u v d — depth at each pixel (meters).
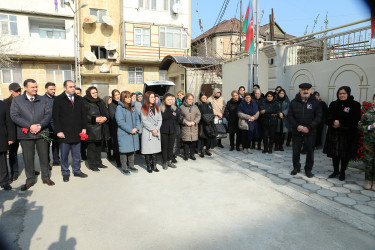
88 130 5.53
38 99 4.74
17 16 17.22
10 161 5.19
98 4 19.92
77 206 3.88
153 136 5.45
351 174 5.19
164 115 5.69
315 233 3.08
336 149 4.71
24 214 3.63
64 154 5.03
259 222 3.35
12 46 16.86
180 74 15.15
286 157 6.62
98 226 3.29
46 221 3.42
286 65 8.74
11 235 3.08
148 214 3.60
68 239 3.00
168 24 21.38
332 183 4.68
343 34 6.73
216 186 4.64
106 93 20.67
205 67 14.24
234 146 8.15
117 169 5.86
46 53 18.02
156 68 21.78
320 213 3.58
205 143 7.07
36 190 4.55
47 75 18.83
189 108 6.32
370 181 4.34
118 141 5.38
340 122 4.61
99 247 2.84
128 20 20.22
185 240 2.96
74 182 4.96
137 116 5.55
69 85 4.97
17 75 18.06
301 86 4.99
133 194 4.32
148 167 5.53
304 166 5.41
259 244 2.87
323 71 7.29
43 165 4.85
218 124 7.39
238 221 3.38
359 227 3.18
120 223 3.36
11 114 4.46
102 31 20.17
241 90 7.90
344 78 6.69
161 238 3.00
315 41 7.55
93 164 5.76
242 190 4.44
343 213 3.52
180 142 7.02
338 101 4.71
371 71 6.00
